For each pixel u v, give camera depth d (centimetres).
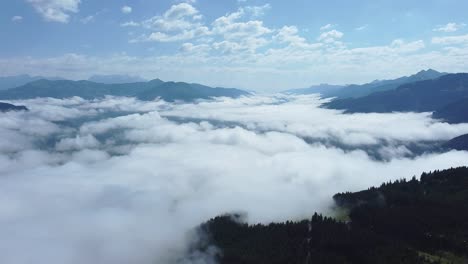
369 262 18525
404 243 19912
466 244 18912
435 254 18612
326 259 19425
